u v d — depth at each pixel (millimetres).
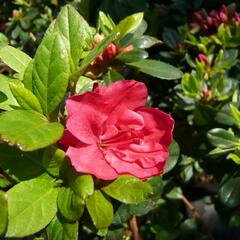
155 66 261
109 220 179
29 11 430
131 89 176
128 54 256
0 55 211
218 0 446
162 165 185
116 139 182
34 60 185
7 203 165
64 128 178
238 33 372
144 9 400
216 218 450
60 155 178
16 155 180
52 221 182
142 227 406
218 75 359
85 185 173
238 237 449
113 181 183
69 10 205
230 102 329
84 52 231
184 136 364
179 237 407
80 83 225
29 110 183
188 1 448
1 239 205
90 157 175
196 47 390
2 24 471
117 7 391
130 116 180
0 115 168
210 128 340
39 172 183
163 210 406
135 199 179
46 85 183
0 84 197
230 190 289
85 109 173
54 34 185
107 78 246
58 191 183
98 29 261
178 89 360
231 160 317
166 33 398
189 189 441
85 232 375
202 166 357
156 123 187
